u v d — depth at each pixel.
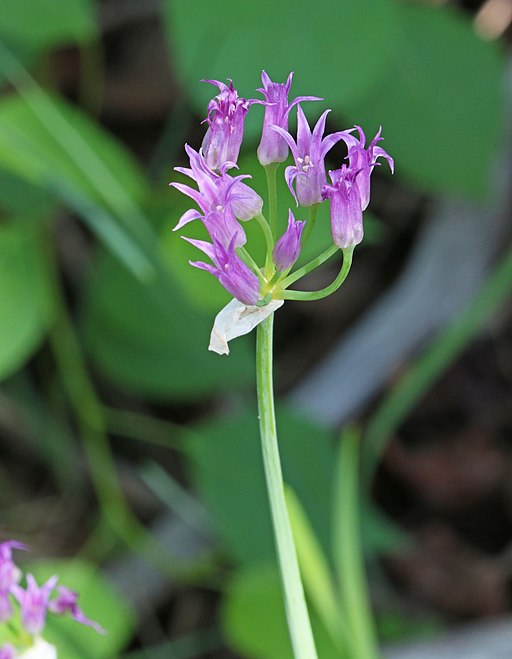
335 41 0.55
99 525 0.73
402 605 0.71
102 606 0.55
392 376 0.76
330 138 0.41
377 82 0.62
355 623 0.51
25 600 0.44
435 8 0.65
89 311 0.64
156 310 0.62
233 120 0.41
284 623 0.56
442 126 0.64
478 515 0.75
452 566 0.72
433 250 0.76
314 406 0.75
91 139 0.61
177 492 0.71
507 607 0.71
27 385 0.74
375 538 0.62
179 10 0.55
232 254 0.41
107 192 0.60
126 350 0.64
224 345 0.41
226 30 0.55
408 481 0.76
